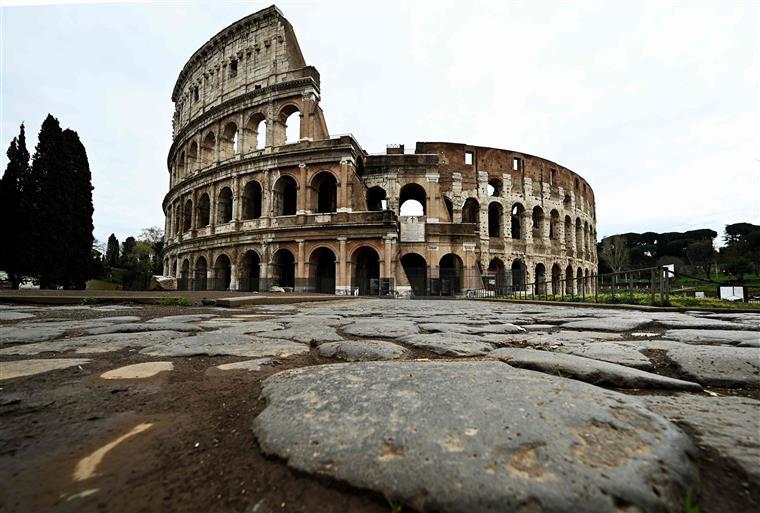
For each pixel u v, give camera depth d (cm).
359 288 3278
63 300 1202
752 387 253
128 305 1241
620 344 396
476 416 175
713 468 144
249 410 205
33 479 142
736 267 6531
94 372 290
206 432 180
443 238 3644
